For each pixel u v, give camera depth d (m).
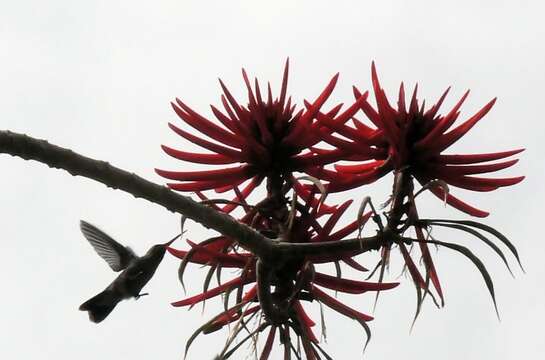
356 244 0.97
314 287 1.00
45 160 0.87
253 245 0.96
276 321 0.98
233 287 0.99
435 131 0.99
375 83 0.99
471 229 0.97
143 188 0.90
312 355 0.99
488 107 0.99
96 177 0.89
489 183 1.00
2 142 0.86
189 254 0.98
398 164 0.99
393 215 0.97
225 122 1.00
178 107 1.00
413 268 0.99
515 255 0.96
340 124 0.99
